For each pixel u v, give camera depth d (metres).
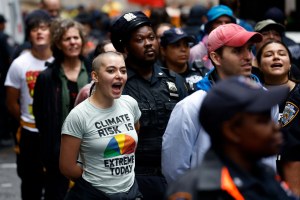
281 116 11.30
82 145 10.87
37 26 16.67
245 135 6.50
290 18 24.50
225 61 10.02
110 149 10.79
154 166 11.83
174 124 10.10
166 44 15.50
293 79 13.61
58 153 14.45
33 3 61.59
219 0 19.55
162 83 12.12
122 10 57.19
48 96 14.66
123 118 11.01
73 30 14.80
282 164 11.12
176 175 10.15
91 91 11.96
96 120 10.82
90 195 10.77
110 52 10.96
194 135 10.00
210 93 6.57
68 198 11.02
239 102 6.43
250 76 10.43
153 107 11.88
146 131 11.80
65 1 73.75
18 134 16.83
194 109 9.96
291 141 11.05
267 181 6.71
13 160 24.59
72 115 10.81
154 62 12.22
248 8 22.06
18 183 20.95
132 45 12.06
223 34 10.00
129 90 11.98
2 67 25.67
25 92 16.70
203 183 6.45
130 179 10.96
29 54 16.92
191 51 16.53
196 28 21.97
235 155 6.61
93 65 10.92
